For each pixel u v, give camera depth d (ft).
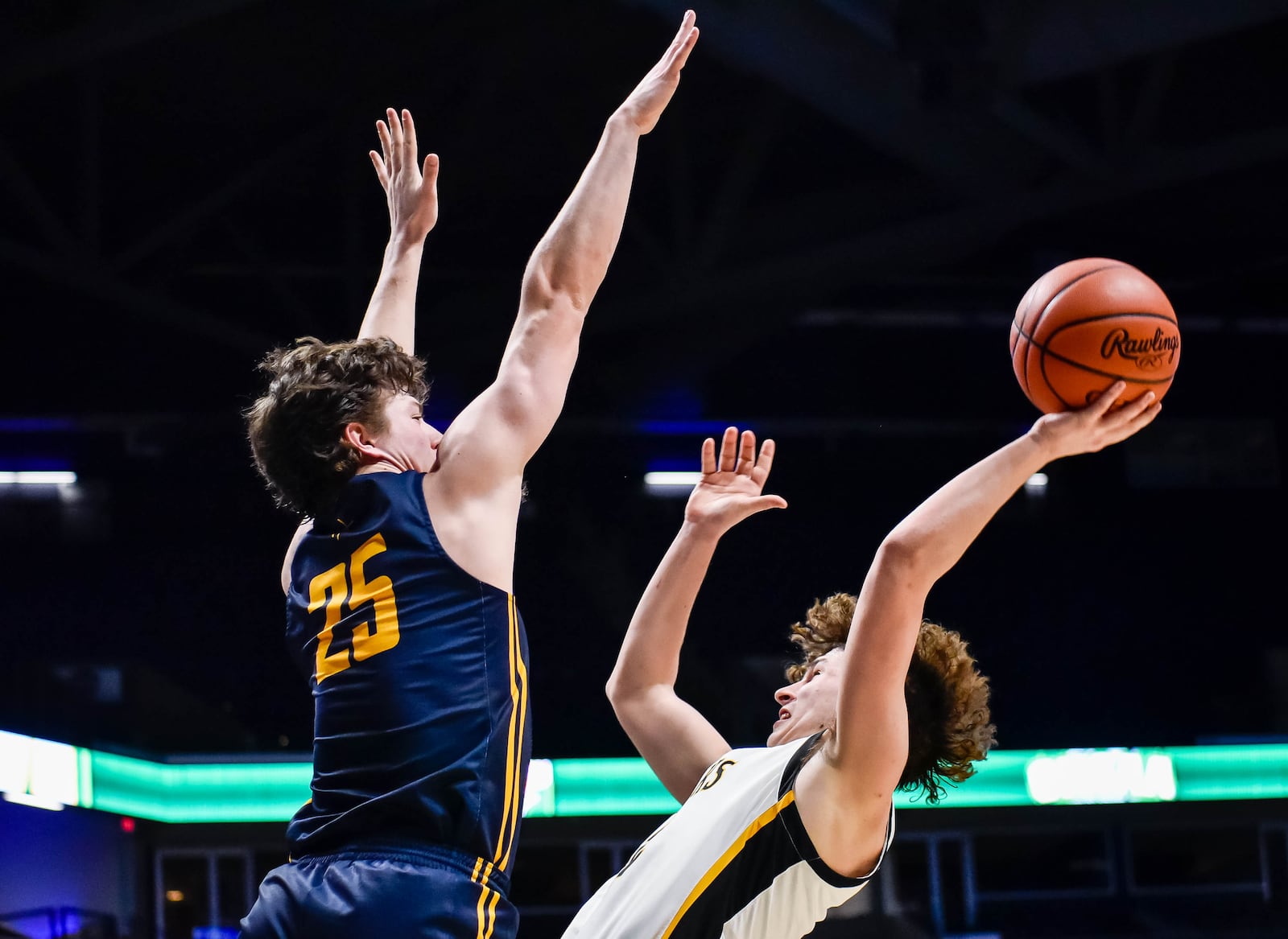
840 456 45.57
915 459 45.70
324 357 6.33
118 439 42.06
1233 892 39.50
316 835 5.70
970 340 44.16
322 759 5.87
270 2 28.17
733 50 27.53
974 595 46.14
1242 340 45.80
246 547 43.39
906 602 5.91
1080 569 46.39
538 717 42.52
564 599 43.68
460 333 39.32
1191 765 39.47
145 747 40.96
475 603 5.90
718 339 39.70
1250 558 46.34
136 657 42.06
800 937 6.55
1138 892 39.45
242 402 40.09
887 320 43.88
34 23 26.66
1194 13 24.98
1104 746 44.52
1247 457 46.19
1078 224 38.91
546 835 38.04
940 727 6.91
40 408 39.04
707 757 7.76
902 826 39.50
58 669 41.50
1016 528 46.73
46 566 42.29
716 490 8.20
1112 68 30.91
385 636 5.81
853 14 26.48
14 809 38.78
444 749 5.66
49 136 32.91
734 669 43.55
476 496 6.03
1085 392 6.35
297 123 33.30
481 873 5.65
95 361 39.37
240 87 31.40
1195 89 32.91
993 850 40.16
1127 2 25.44
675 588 8.04
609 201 6.57
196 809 36.40
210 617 42.68
